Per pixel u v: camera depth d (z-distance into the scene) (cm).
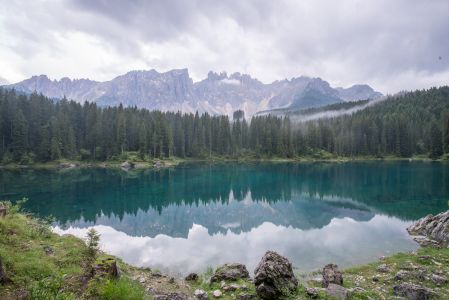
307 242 2588
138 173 8906
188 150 15025
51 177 7425
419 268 1733
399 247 2348
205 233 2995
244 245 2539
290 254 2253
